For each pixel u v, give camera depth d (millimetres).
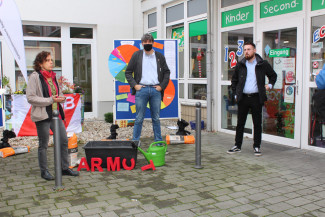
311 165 5059
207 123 7969
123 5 10680
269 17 6445
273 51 6414
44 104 4250
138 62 5711
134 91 5773
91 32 10539
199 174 4707
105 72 10547
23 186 4270
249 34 6910
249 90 5629
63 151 4668
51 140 6938
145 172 4832
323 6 5461
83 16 10211
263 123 6836
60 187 4148
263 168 4953
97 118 10547
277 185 4234
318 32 5578
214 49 7766
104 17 10461
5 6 4695
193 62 8875
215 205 3631
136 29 10969
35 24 9852
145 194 3959
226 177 4562
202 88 8500
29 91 4258
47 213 3443
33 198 3857
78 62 10414
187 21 8922
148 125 8969
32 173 4828
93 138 7316
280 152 5848
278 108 6441
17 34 4754
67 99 7629
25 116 7402
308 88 5789
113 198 3840
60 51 10195
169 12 9750
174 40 7500
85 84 10547
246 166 5066
